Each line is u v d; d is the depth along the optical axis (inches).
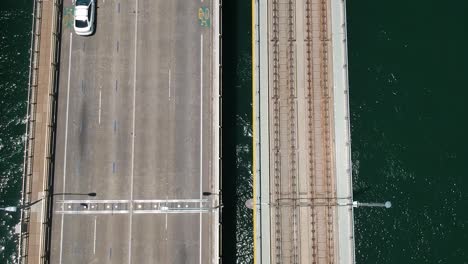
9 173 2918.3
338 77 2817.4
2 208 2640.3
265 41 2837.1
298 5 2883.9
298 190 2733.8
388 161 2992.1
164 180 2743.6
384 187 2970.0
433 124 3034.0
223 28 3068.4
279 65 2834.6
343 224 2696.9
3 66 3009.4
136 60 2827.3
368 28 3117.6
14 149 2940.5
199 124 2792.8
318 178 2748.5
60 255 2657.5
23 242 2701.8
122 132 2770.7
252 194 2935.5
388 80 3070.9
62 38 2819.9
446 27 3127.5
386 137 3014.3
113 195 2721.5
